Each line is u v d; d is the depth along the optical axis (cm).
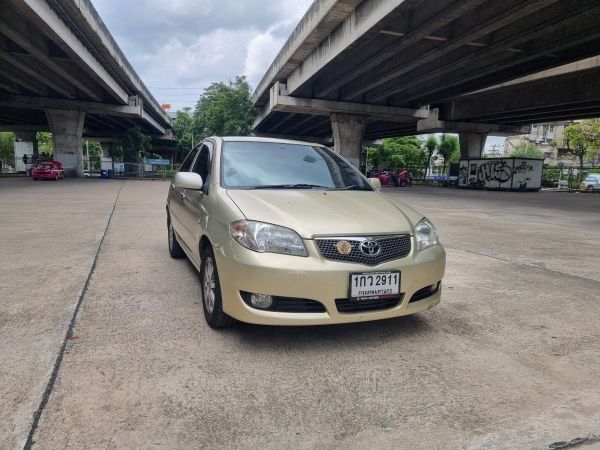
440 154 5875
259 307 302
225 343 323
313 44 2198
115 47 2703
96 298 419
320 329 353
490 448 214
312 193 379
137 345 317
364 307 311
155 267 545
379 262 309
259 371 283
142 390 257
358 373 285
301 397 255
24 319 362
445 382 276
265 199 349
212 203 366
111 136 5647
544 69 2016
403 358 307
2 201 1390
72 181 3027
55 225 895
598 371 295
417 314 396
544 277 542
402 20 1596
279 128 5262
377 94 2777
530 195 2628
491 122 3716
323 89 2722
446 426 231
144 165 4234
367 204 365
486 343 337
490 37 1667
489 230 974
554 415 243
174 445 211
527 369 296
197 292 443
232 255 307
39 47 2127
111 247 670
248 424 229
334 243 304
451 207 1595
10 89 3114
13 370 276
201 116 5847
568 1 1324
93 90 3222
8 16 1772
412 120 3266
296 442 215
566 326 376
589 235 918
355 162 3073
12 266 541
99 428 221
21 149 5822
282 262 294
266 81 3372
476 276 543
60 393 251
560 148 6316
